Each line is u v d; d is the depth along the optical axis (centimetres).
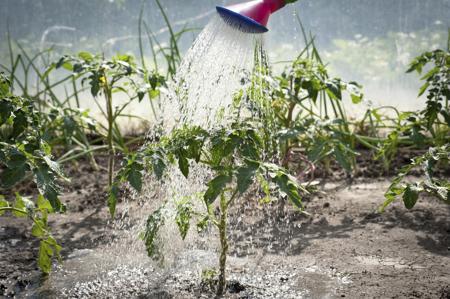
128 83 666
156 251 433
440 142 716
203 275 471
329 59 1048
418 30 1018
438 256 508
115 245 539
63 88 1063
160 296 439
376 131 806
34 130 466
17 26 1110
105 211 630
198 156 395
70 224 595
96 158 838
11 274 480
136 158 396
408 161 784
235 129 397
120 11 1106
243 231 567
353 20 1047
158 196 547
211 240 542
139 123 924
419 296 436
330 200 654
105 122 957
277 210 621
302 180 692
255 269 485
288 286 455
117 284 461
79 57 643
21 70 1105
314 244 537
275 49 1063
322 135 639
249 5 409
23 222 601
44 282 467
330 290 449
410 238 547
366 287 453
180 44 1105
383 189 688
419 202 641
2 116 457
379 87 1015
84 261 505
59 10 1105
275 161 654
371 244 535
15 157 405
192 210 421
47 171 408
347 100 1002
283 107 697
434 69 670
